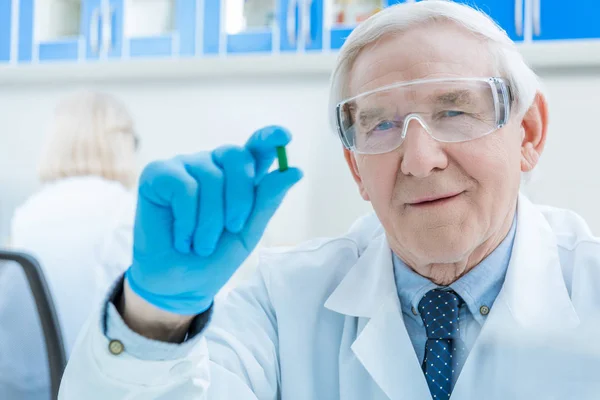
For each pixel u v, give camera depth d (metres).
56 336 1.23
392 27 1.02
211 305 0.85
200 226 0.73
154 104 3.03
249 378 1.08
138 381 0.82
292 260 1.27
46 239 2.01
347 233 1.34
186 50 2.61
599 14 2.20
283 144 0.75
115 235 2.02
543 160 2.54
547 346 1.03
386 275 1.13
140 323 0.82
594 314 1.05
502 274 1.10
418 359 1.08
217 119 2.96
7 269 1.27
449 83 0.97
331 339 1.17
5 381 1.32
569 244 1.17
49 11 2.81
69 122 2.19
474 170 0.97
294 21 2.49
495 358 1.03
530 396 1.01
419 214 0.98
